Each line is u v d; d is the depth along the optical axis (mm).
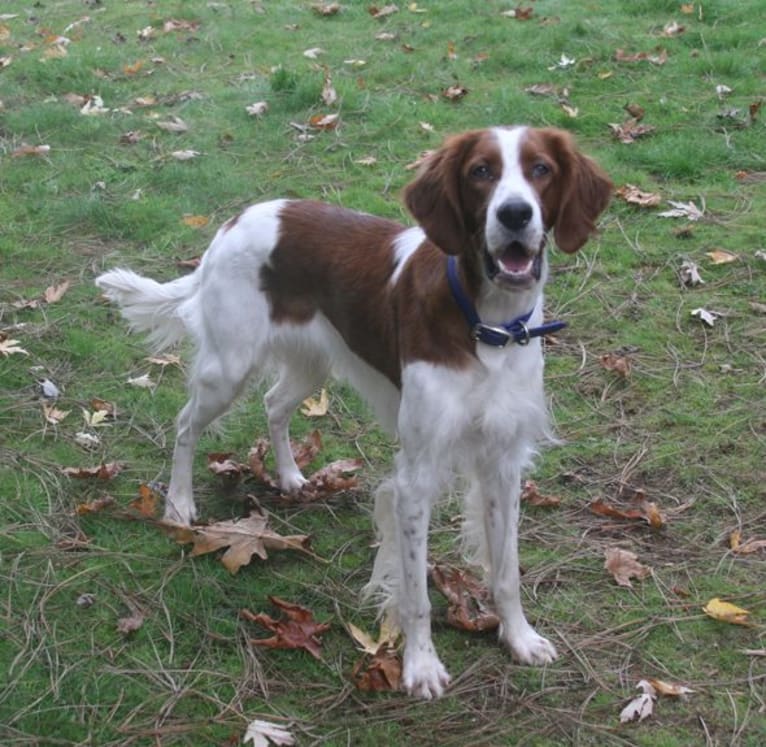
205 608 3742
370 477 4496
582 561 3973
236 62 8695
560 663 3531
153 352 5215
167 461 4547
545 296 5625
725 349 5191
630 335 5320
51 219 6406
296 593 3850
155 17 9766
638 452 4535
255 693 3404
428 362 3312
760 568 3895
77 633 3611
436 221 3270
